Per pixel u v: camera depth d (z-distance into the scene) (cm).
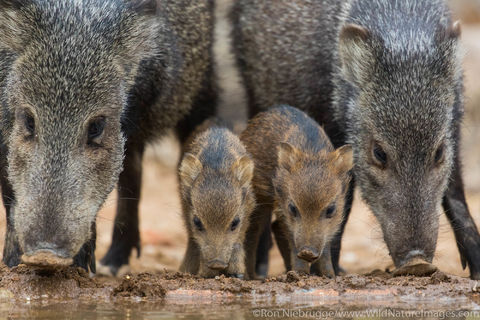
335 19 1834
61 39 1409
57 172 1347
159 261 2127
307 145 1633
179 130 1931
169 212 2606
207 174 1586
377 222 1666
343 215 1625
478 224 2353
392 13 1720
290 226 1570
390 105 1598
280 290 1435
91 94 1397
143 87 1669
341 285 1452
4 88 1495
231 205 1530
